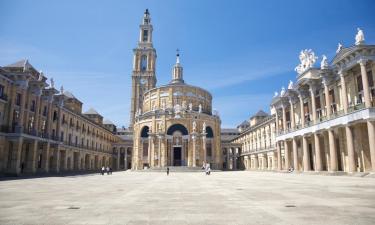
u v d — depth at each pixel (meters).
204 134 80.94
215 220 9.19
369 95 34.41
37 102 52.03
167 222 8.96
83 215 10.17
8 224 8.68
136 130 88.25
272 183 26.23
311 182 26.39
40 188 22.14
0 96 43.09
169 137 82.12
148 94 95.50
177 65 102.19
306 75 51.56
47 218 9.62
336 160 42.25
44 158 54.44
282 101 62.22
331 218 9.20
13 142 44.62
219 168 86.88
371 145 33.09
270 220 9.05
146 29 134.62
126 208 11.73
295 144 55.47
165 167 75.00
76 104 87.38
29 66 54.94
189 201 13.80
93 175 51.47
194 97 91.75
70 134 72.06
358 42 35.09
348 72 40.59
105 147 104.06
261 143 88.69
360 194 15.71
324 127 44.25
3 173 41.97
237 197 15.20
